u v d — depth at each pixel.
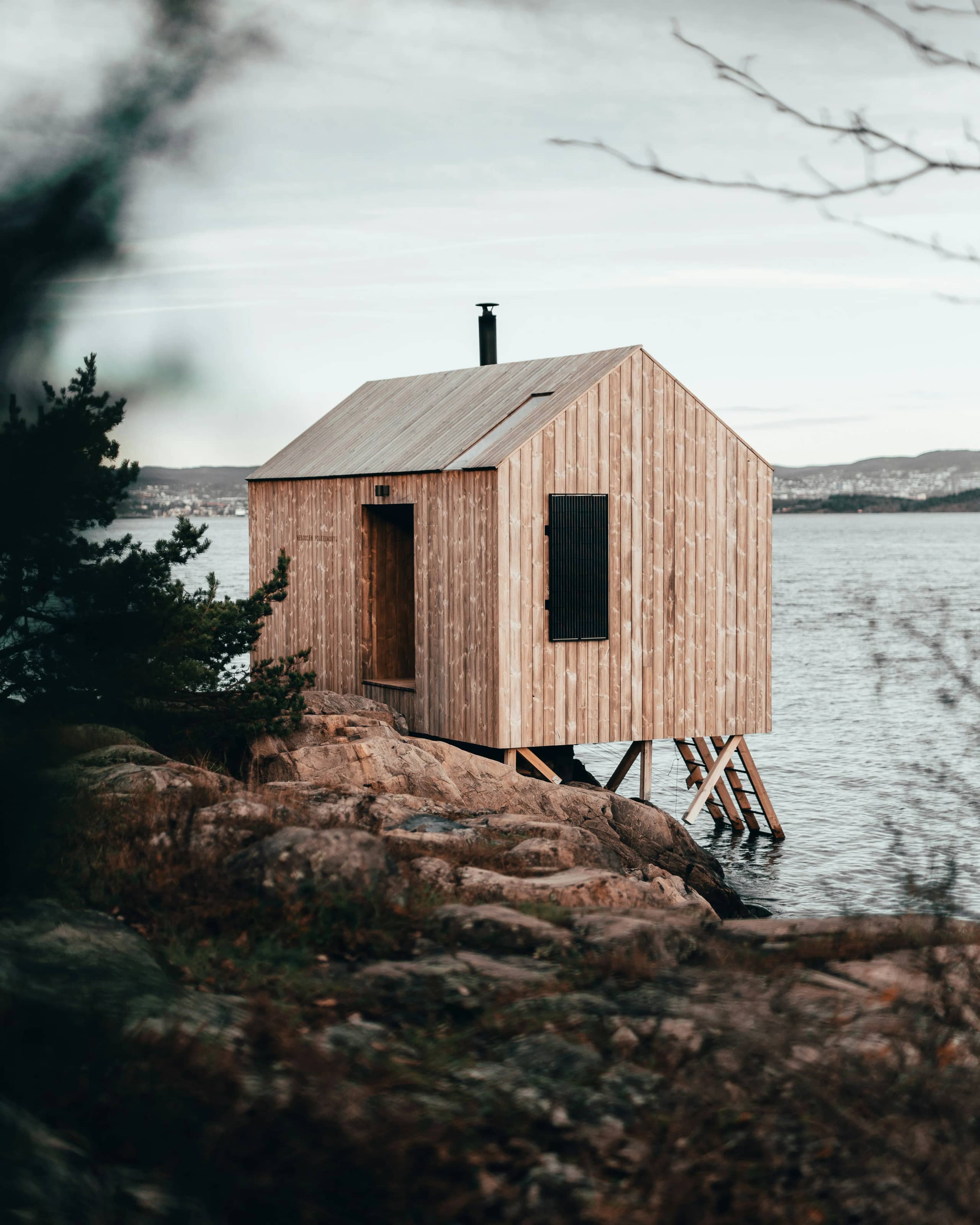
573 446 18.84
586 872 8.45
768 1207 3.68
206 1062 4.13
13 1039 3.96
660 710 19.81
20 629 9.23
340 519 22.59
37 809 5.27
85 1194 3.12
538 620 18.69
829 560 120.81
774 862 20.39
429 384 24.81
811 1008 5.11
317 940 6.20
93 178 1.76
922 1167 3.73
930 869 4.35
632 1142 4.13
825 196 2.27
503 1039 5.05
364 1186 3.56
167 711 13.88
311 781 14.17
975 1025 4.81
